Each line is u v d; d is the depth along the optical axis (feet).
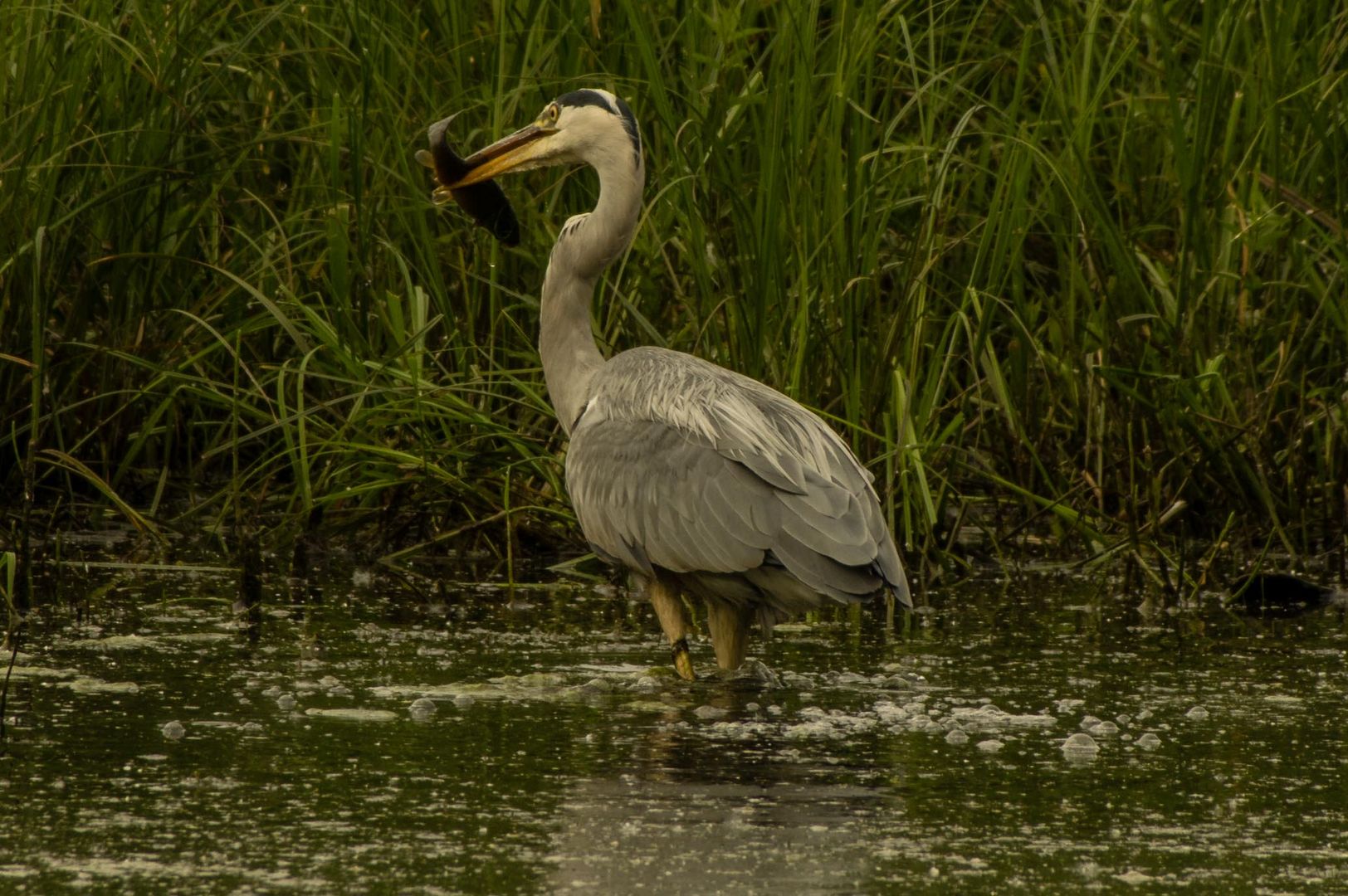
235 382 43.65
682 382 33.71
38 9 44.93
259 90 50.42
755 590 32.37
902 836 22.97
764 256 41.78
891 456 42.32
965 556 45.98
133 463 48.34
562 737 27.58
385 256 46.80
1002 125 48.96
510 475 43.50
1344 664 34.24
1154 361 46.96
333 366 46.32
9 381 45.62
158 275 48.42
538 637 35.60
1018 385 48.01
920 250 45.09
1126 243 48.16
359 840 22.20
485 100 45.11
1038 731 28.78
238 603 37.81
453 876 20.95
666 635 34.86
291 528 44.47
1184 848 22.77
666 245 47.26
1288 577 41.24
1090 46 46.80
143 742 26.63
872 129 46.91
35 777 24.64
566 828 22.88
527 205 45.55
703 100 45.37
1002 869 21.79
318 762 25.72
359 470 44.73
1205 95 48.62
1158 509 42.96
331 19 48.80
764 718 29.14
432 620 37.01
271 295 47.78
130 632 34.78
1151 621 38.65
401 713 28.91
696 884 20.88
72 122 45.68
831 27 46.98
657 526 32.53
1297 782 25.85
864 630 37.52
